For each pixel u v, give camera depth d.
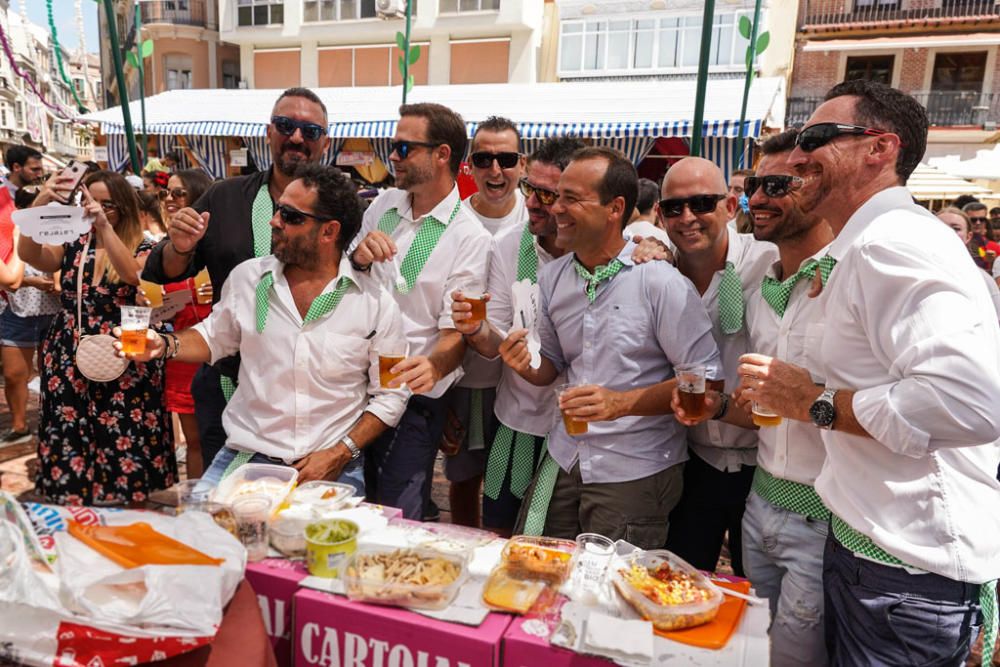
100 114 13.52
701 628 1.51
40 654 1.24
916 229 1.50
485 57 23.39
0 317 4.99
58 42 8.33
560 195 2.18
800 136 1.73
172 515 1.79
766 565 2.20
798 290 2.01
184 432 4.25
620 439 2.22
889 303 1.47
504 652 1.45
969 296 1.40
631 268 2.24
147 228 4.74
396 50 24.28
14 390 5.07
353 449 2.39
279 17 25.00
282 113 2.81
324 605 1.58
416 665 1.50
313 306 2.30
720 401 2.15
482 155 3.31
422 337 2.88
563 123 10.95
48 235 2.85
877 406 1.41
